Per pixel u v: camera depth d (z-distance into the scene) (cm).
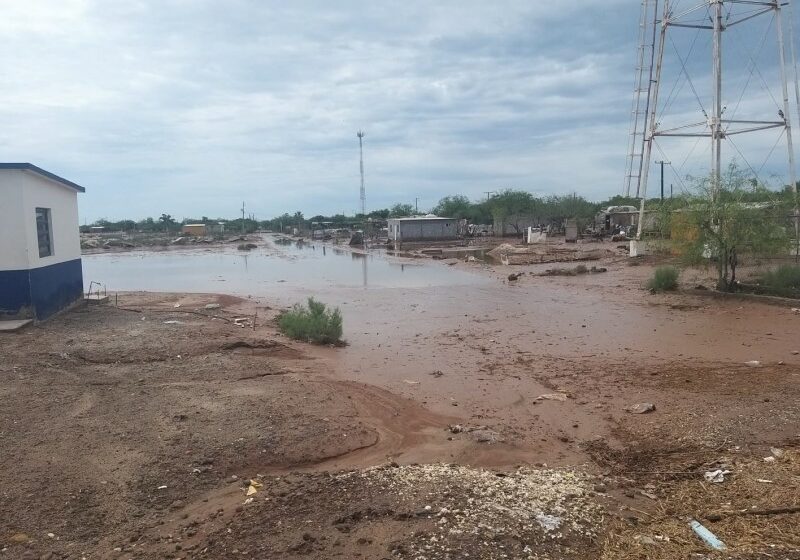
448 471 627
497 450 743
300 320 1514
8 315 1530
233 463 667
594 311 1948
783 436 727
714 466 657
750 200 2072
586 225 7300
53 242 1723
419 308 2100
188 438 731
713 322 1656
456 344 1470
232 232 12575
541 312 1953
